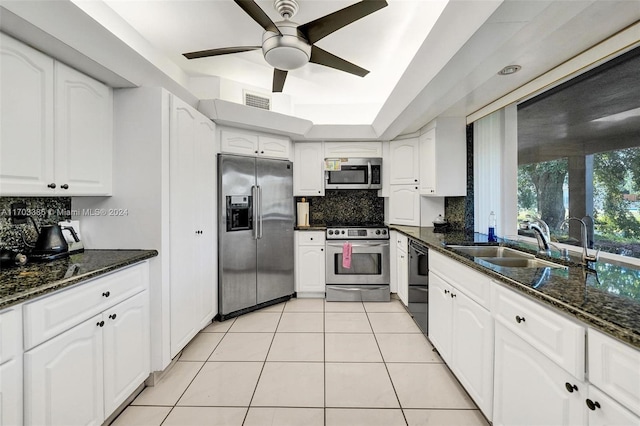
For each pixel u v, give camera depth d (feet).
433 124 9.70
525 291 3.65
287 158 11.01
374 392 5.77
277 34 5.50
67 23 4.24
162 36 6.98
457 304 5.76
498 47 4.91
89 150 5.55
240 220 9.66
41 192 4.65
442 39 5.06
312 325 8.91
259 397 5.62
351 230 11.12
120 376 5.01
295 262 11.43
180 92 7.27
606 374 2.67
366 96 11.19
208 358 7.02
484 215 8.95
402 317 9.52
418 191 11.00
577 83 5.65
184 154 6.98
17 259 4.74
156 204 6.08
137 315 5.52
